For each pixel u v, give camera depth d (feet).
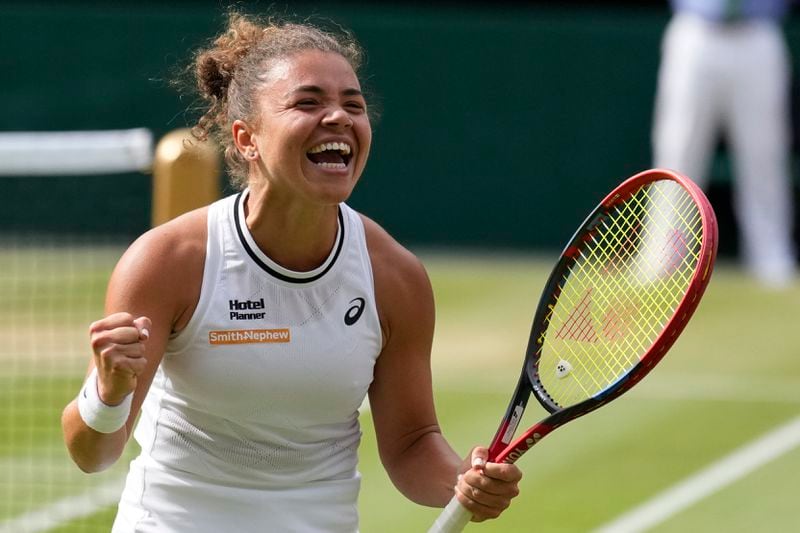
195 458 44.62
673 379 125.49
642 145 180.86
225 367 43.32
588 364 56.70
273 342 43.39
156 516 45.14
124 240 181.98
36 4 191.52
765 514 90.22
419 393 47.37
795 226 178.70
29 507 89.25
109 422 41.22
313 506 45.47
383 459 48.75
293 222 43.09
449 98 184.44
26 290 155.22
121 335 39.70
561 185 183.73
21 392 115.75
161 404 45.06
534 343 47.32
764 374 127.24
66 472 96.99
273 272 43.29
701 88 164.66
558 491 95.04
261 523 44.88
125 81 184.03
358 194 188.03
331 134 42.42
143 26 183.11
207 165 72.49
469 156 185.26
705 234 41.98
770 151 167.22
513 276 171.83
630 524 88.48
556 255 184.24
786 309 153.69
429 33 183.62
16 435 105.19
